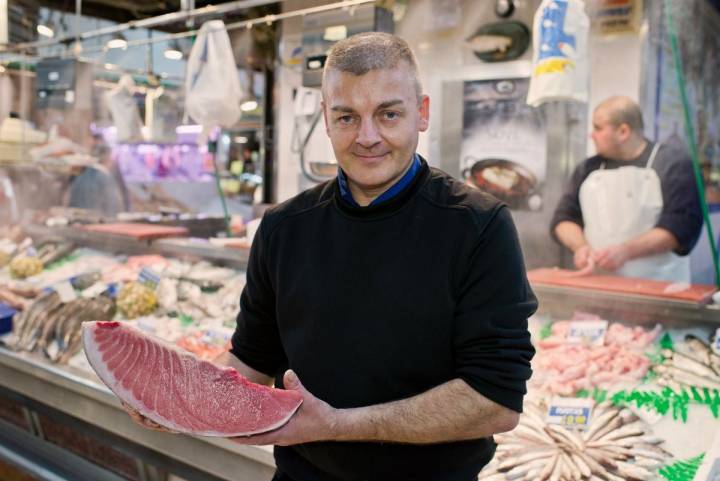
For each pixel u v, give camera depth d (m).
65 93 4.85
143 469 2.53
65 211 4.73
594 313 2.59
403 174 1.36
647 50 3.89
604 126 3.89
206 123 3.74
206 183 6.33
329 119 1.31
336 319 1.38
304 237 1.45
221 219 4.90
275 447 1.57
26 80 5.13
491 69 4.34
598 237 3.84
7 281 3.73
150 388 1.29
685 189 3.71
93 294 3.34
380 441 1.32
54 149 4.80
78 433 2.80
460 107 4.50
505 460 1.83
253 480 2.07
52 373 2.71
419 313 1.32
